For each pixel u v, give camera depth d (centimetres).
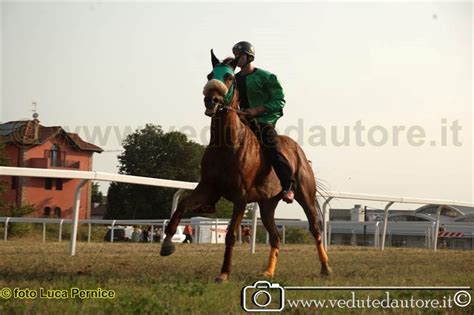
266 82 692
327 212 1295
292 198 688
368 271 779
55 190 4322
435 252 1295
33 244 1320
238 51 695
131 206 4172
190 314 432
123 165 3831
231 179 625
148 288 533
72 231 918
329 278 681
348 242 2527
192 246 1370
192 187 1056
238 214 636
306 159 786
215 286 558
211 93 599
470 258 1070
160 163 3806
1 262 771
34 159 3619
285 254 1105
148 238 2497
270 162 678
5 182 3853
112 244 1363
